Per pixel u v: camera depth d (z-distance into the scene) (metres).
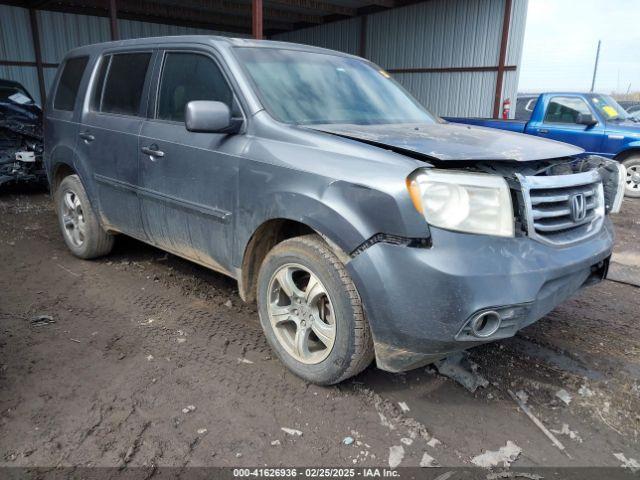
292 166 2.69
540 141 3.11
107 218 4.30
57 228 5.98
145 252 5.07
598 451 2.39
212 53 3.34
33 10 16.12
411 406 2.70
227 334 3.42
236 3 17.00
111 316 3.65
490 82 15.23
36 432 2.40
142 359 3.08
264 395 2.75
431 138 2.80
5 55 15.99
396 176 2.31
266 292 2.96
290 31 21.33
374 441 2.43
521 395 2.82
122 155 3.88
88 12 17.20
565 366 3.12
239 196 2.97
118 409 2.59
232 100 3.15
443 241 2.25
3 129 7.29
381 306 2.35
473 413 2.65
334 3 17.11
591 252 2.69
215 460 2.27
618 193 3.17
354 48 18.95
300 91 3.28
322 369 2.72
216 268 3.39
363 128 3.04
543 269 2.38
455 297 2.21
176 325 3.54
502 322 2.32
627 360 3.21
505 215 2.34
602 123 8.90
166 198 3.52
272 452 2.33
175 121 3.51
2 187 7.98
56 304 3.84
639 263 5.22
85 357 3.08
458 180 2.28
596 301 4.18
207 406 2.64
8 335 3.33
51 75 17.06
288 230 3.08
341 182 2.47
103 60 4.35
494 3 14.66
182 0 15.98
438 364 3.10
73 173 4.84
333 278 2.55
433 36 16.34
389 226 2.30
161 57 3.72
